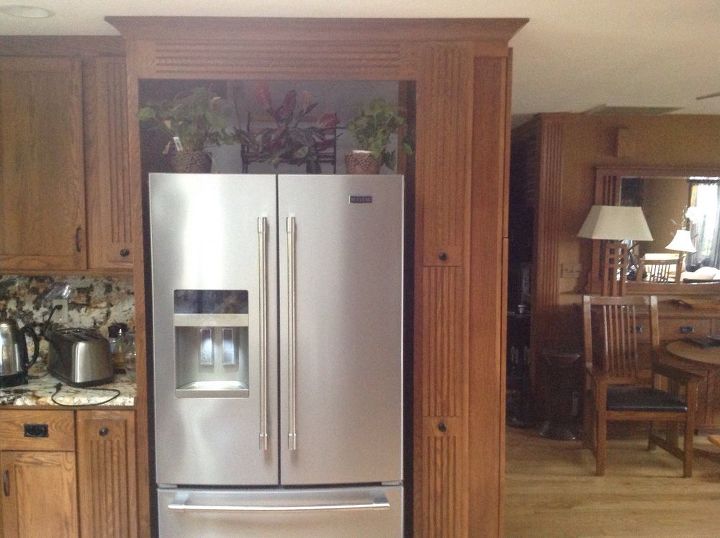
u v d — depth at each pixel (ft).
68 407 7.48
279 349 7.27
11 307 9.15
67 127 7.95
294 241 7.14
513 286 16.30
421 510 7.70
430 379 7.58
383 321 7.32
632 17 7.14
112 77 7.90
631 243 14.46
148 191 7.57
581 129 14.29
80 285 9.18
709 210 14.47
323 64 7.34
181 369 7.41
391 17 7.09
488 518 7.86
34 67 7.89
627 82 10.59
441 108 7.35
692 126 14.30
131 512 7.58
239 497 7.38
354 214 7.21
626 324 13.32
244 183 7.10
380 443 7.44
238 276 7.16
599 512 10.69
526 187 15.57
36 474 7.55
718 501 11.15
